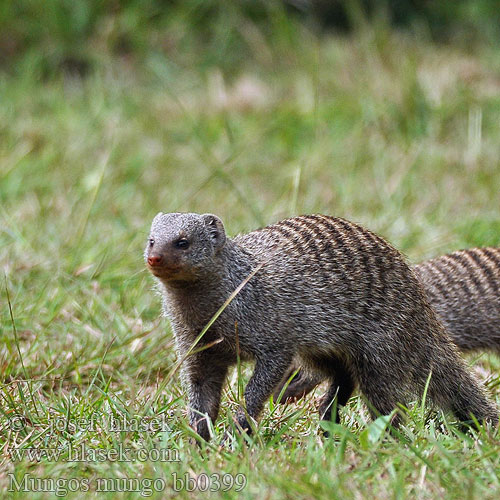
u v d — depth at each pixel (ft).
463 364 28.17
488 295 31.63
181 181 50.14
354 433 24.14
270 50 70.49
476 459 21.40
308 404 27.63
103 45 69.62
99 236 40.01
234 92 64.18
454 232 41.14
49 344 30.76
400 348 26.91
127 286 35.37
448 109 57.21
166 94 65.36
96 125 58.75
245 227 39.34
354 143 53.67
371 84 60.39
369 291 26.89
